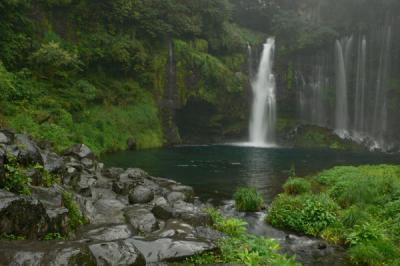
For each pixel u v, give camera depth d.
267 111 44.06
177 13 37.09
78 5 31.30
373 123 45.91
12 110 19.53
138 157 24.77
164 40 36.47
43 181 7.87
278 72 45.62
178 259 6.23
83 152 14.49
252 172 20.19
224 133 41.25
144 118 32.59
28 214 5.66
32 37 27.50
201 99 37.62
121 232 7.12
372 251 7.93
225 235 8.21
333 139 41.59
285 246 9.07
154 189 11.72
